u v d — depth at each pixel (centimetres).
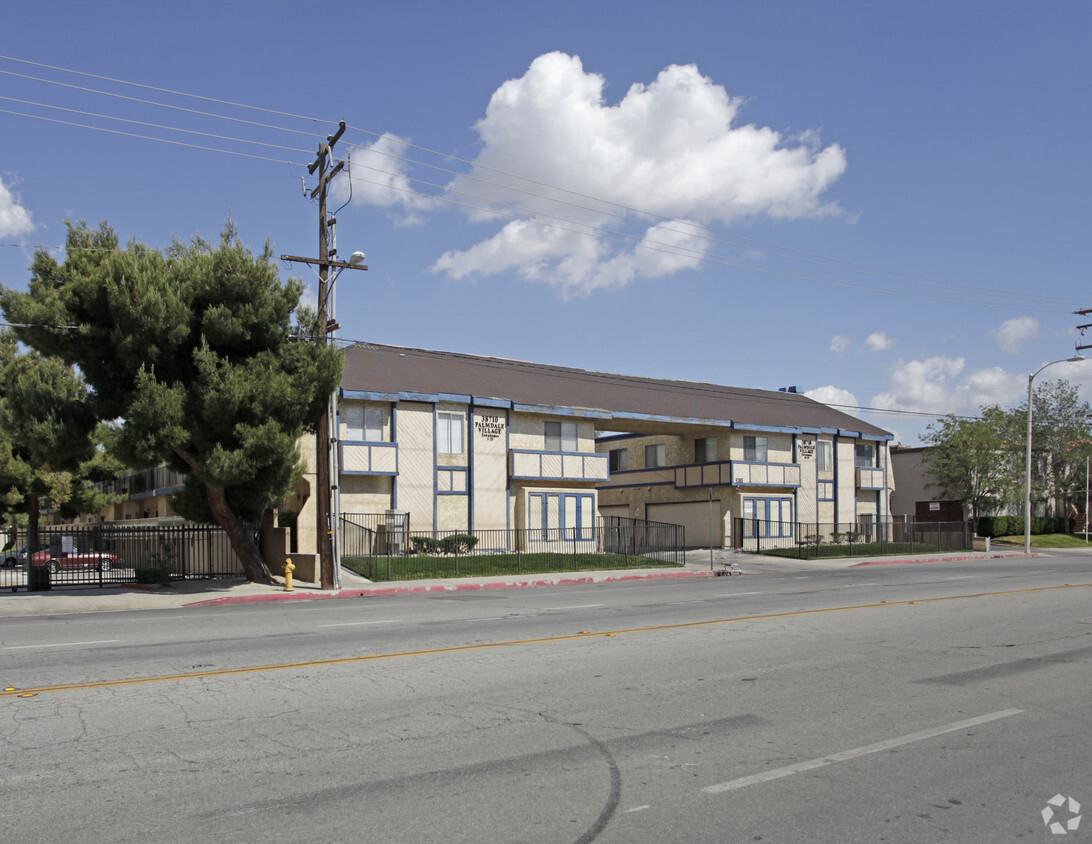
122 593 2116
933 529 4775
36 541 2488
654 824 503
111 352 2061
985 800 548
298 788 561
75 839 478
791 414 4647
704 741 677
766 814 520
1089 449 5375
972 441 4828
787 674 949
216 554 2812
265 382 2075
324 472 2286
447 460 3312
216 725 718
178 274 2103
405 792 554
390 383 3253
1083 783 584
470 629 1341
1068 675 952
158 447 2009
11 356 3328
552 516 3578
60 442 2056
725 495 4231
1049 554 4191
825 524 4388
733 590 2173
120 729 705
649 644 1160
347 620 1500
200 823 501
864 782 581
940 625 1370
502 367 3956
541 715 758
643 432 4309
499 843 474
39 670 975
